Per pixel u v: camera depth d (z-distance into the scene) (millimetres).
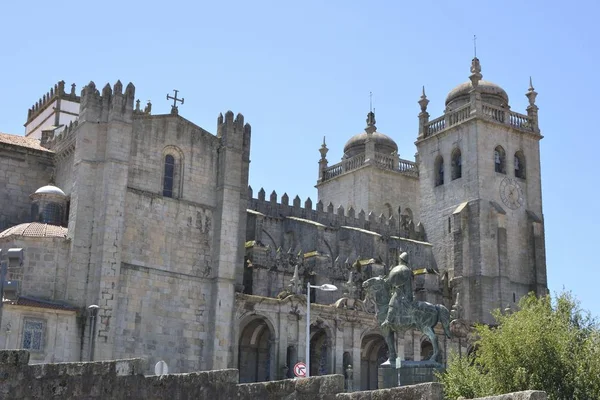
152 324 68062
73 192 68062
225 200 74000
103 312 64188
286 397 22266
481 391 48594
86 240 66500
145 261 68938
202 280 72125
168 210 71500
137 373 22828
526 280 100312
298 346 74562
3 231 69938
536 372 49531
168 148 73062
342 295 84812
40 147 77688
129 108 69750
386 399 21109
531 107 108062
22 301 61219
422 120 110188
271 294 79938
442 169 106250
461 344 88562
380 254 97500
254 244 80750
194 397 22703
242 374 77500
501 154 103625
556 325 52375
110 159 67750
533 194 104562
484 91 106125
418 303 51469
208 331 71125
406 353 83625
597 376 48906
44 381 22344
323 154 122438
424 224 106562
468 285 96938
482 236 97750
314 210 98062
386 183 112625
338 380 21844
